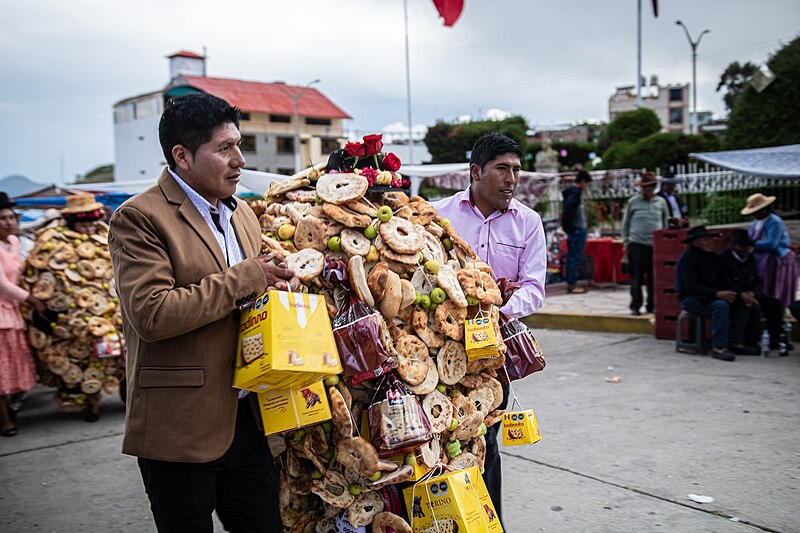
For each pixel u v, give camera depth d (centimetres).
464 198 371
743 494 398
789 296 809
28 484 461
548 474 444
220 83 6253
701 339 772
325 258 263
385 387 256
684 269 775
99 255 607
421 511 255
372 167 310
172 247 222
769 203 809
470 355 277
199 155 230
